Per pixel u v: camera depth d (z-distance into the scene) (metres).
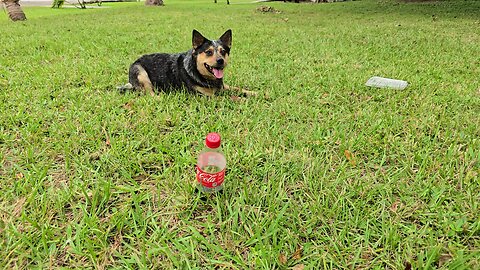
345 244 0.53
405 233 0.55
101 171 0.71
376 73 1.46
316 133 0.88
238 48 1.98
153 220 0.57
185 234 0.55
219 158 0.62
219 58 1.06
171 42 2.15
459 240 0.54
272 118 0.99
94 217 0.56
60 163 0.74
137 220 0.57
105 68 1.48
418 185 0.67
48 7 6.75
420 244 0.53
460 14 3.82
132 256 0.49
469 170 0.72
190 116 0.99
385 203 0.63
